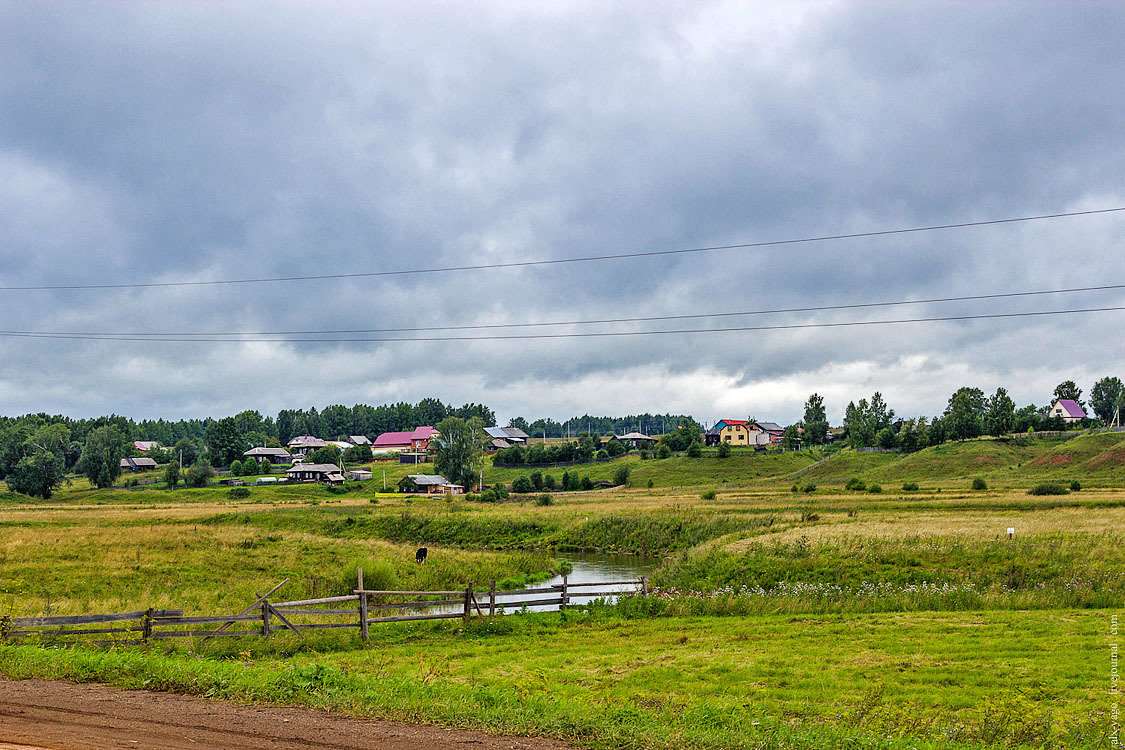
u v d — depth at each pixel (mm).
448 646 21375
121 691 12609
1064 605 25203
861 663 17562
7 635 17109
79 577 33156
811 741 10695
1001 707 13500
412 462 193500
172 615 19844
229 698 12172
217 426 195625
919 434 154000
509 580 38969
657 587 32844
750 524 55469
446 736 10422
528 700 12641
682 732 10828
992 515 54188
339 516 77250
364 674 15023
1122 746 11336
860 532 42750
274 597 29312
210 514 79812
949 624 22109
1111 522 43812
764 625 23547
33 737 9594
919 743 11094
